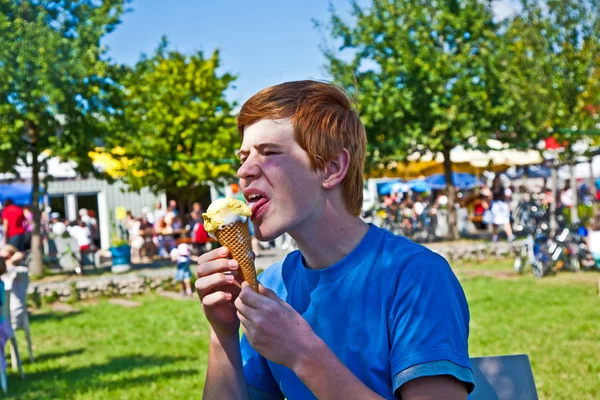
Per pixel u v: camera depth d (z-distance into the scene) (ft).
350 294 5.52
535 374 20.75
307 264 5.97
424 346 4.91
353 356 5.42
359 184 5.72
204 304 5.65
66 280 47.98
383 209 71.00
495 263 55.31
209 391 6.14
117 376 23.30
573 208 64.54
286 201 5.35
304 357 4.94
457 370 4.80
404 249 5.50
